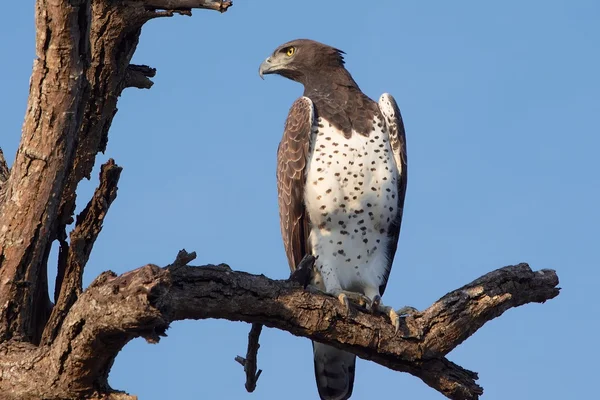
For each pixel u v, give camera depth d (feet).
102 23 34.42
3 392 31.63
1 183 39.52
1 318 34.83
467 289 39.17
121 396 31.09
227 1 34.63
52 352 30.63
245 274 35.53
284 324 37.06
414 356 38.78
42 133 32.50
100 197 34.53
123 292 26.53
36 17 30.17
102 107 35.91
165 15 34.71
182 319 34.53
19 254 34.35
